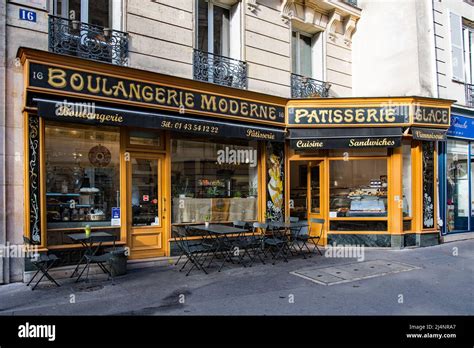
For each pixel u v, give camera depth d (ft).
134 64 22.06
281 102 27.99
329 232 29.63
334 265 23.09
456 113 32.81
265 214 27.84
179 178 24.85
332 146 28.07
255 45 27.66
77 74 19.38
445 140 30.45
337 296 16.92
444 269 22.12
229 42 27.86
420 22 30.73
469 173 34.53
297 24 31.17
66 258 20.04
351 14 33.30
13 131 18.84
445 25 32.89
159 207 23.80
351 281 19.47
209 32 26.71
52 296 16.76
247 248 26.08
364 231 29.53
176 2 24.03
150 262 22.58
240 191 27.68
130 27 22.04
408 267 22.53
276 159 28.73
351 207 30.04
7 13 18.72
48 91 18.48
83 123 20.34
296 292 17.51
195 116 23.67
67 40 20.08
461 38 33.96
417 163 30.14
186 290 17.75
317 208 30.42
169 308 15.25
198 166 25.77
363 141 27.96
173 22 23.84
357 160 30.30
